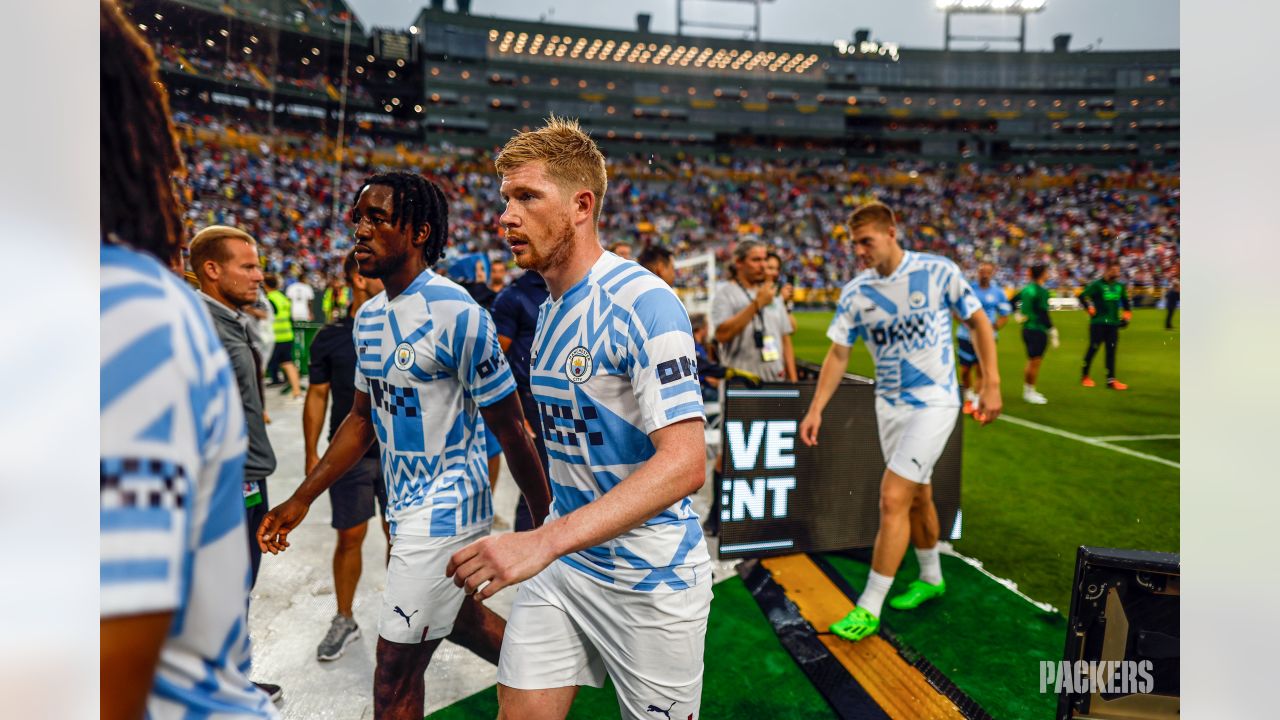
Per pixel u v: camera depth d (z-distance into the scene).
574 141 1.42
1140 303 23.12
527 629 1.52
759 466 3.29
